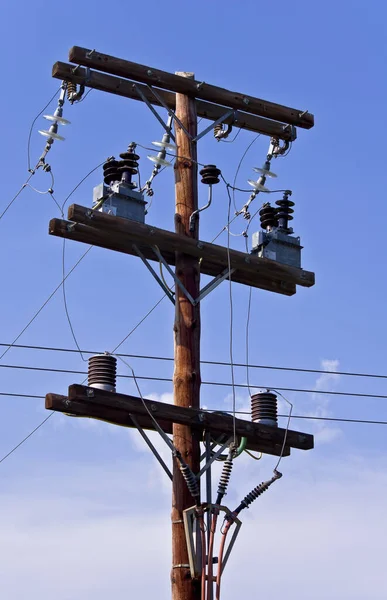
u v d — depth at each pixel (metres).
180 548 12.38
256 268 13.86
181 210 13.66
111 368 12.70
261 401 13.52
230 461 12.84
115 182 13.20
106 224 12.88
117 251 13.42
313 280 14.22
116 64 13.67
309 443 13.45
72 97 13.62
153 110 13.85
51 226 12.96
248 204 14.38
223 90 14.36
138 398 12.55
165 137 13.80
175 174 13.83
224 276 13.67
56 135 13.60
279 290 14.40
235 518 12.58
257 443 13.32
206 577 12.27
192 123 14.05
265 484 12.77
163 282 13.45
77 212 12.76
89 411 12.41
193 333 13.22
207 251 13.51
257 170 14.41
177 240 13.31
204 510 12.49
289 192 14.54
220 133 14.67
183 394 12.98
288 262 14.17
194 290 13.41
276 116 14.69
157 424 12.60
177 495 12.58
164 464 12.68
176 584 12.30
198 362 13.19
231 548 12.55
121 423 12.59
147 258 13.56
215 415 12.91
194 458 12.76
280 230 14.27
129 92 13.85
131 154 13.33
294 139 14.82
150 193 13.55
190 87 14.10
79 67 13.59
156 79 13.89
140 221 13.13
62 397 12.32
